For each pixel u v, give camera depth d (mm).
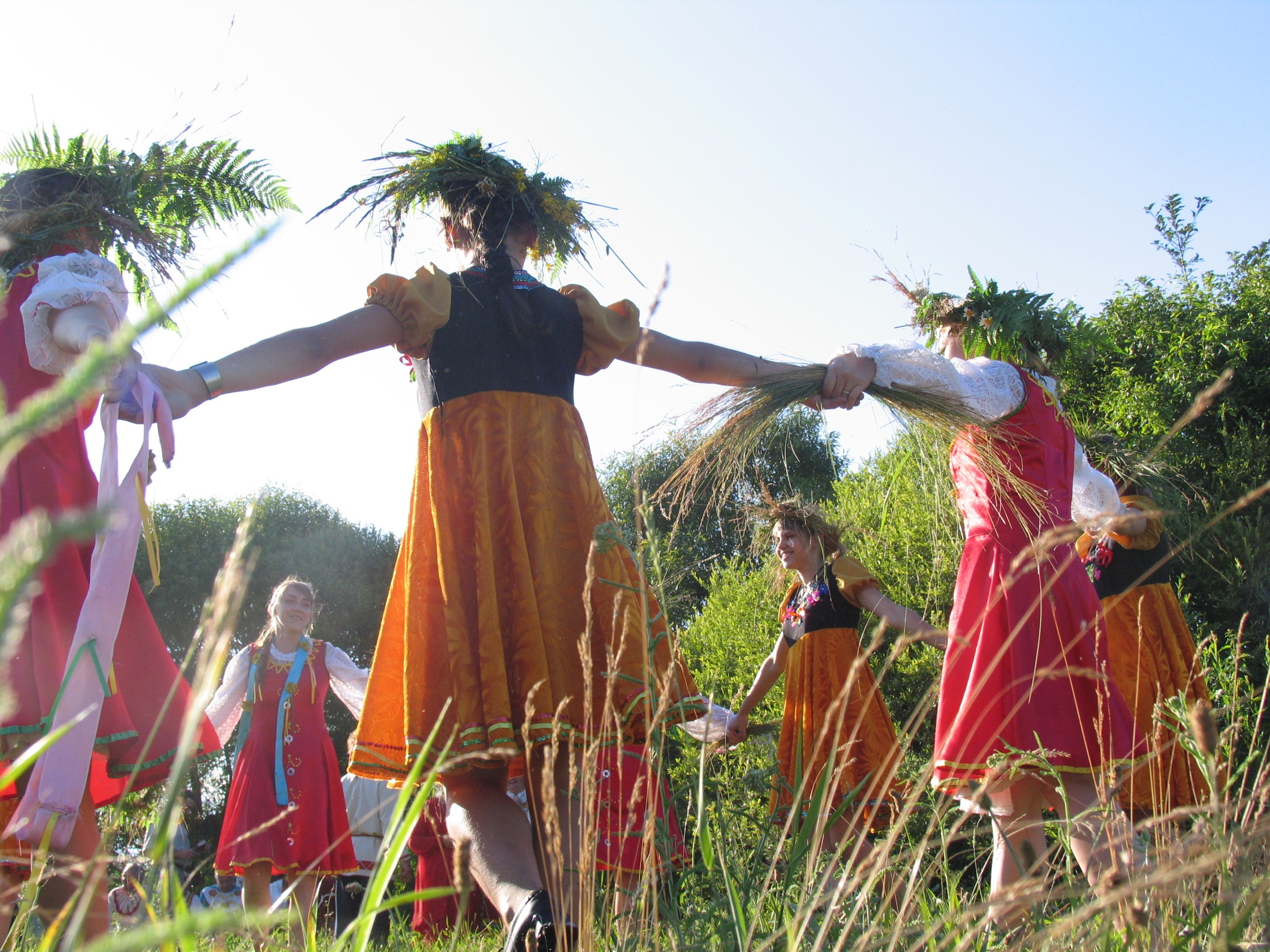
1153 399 10141
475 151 3070
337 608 21812
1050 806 2859
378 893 1291
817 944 1550
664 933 1852
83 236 2801
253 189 3199
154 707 2426
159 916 1305
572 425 2738
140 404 2297
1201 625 7602
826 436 4109
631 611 2461
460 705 2322
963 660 3053
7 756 2227
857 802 3504
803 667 4848
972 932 1521
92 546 2477
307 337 2584
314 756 4633
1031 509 3119
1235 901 1422
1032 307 3678
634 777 2330
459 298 2744
